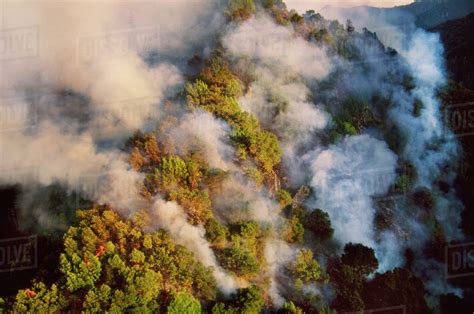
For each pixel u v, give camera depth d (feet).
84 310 163.32
